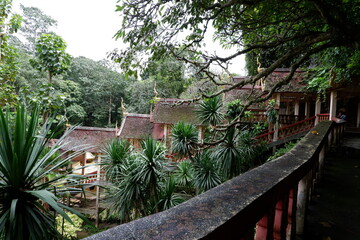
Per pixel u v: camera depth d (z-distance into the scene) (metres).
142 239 0.55
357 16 2.97
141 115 13.36
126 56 2.57
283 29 3.76
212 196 0.85
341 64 6.45
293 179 1.32
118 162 7.07
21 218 2.24
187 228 0.61
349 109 13.65
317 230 2.06
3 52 5.50
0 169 2.35
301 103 14.55
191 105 11.99
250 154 8.47
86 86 24.11
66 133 3.04
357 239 1.92
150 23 2.34
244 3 2.72
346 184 3.51
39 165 2.54
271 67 3.23
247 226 0.82
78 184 2.83
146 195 6.70
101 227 9.18
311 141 2.51
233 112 8.80
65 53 5.75
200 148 4.55
